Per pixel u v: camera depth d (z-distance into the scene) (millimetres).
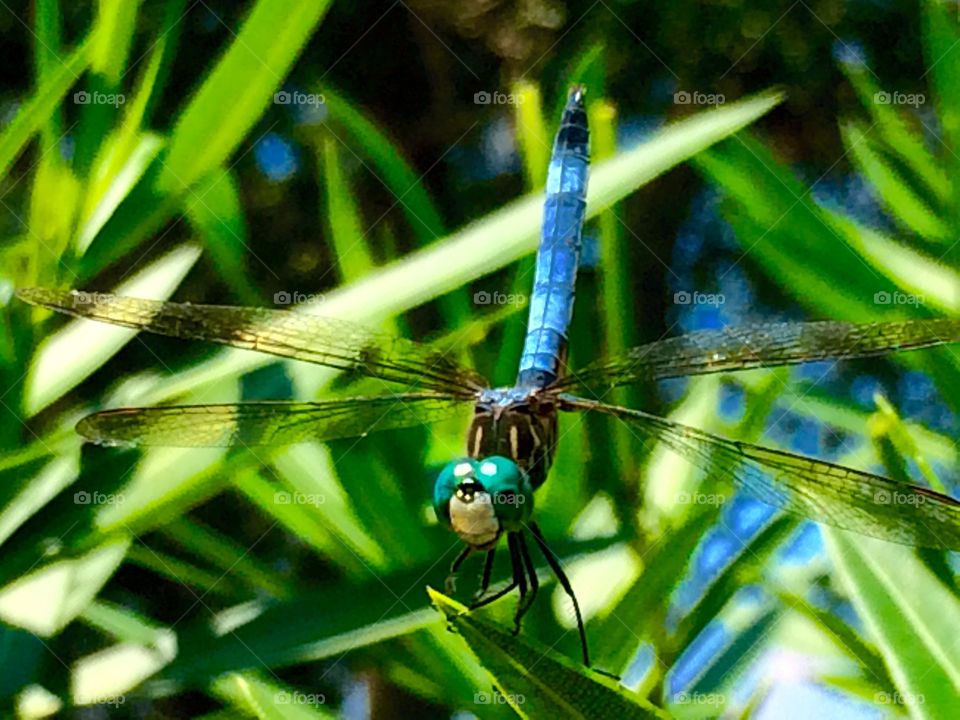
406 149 652
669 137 345
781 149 588
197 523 351
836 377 364
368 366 351
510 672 318
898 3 584
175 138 338
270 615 332
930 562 330
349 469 346
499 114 610
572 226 380
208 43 533
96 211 339
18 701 332
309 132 527
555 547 341
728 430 358
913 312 352
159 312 343
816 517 344
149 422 340
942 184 351
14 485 335
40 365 338
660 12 644
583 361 358
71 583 336
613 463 348
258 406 347
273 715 343
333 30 669
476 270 341
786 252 354
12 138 336
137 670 334
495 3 662
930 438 351
